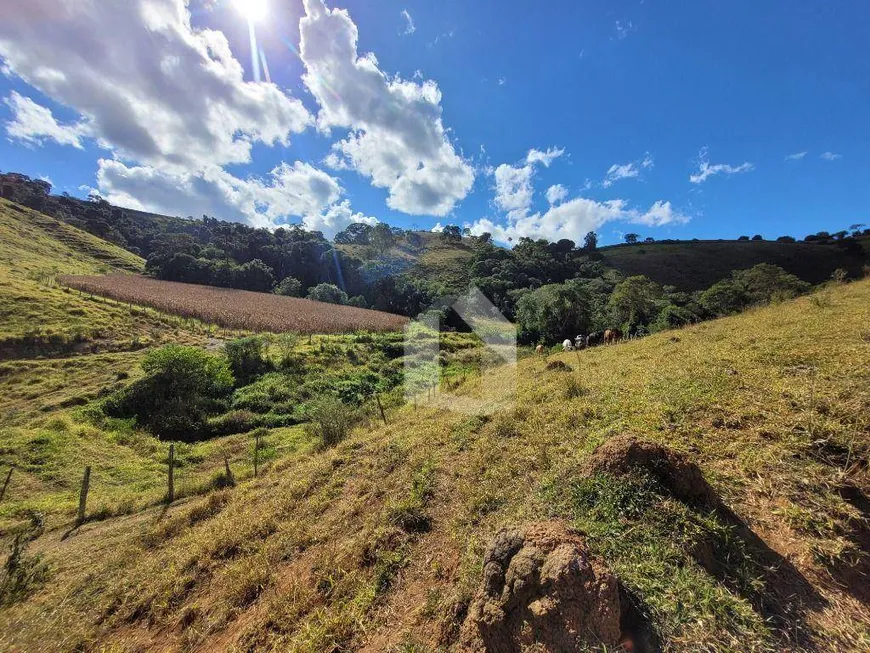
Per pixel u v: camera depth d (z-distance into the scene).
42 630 4.48
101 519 8.30
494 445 5.52
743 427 3.85
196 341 24.72
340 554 4.24
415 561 3.80
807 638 2.02
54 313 23.27
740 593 2.30
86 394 16.08
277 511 5.90
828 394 3.86
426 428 7.24
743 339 7.33
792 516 2.71
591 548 2.62
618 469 3.19
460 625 2.72
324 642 3.12
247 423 15.85
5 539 7.57
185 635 3.96
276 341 24.80
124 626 4.43
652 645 2.05
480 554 3.29
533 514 3.43
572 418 5.45
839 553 2.38
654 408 4.70
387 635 3.01
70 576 5.72
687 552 2.54
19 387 16.53
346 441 8.62
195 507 7.29
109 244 72.69
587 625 2.05
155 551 6.16
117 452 12.64
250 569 4.59
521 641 2.16
